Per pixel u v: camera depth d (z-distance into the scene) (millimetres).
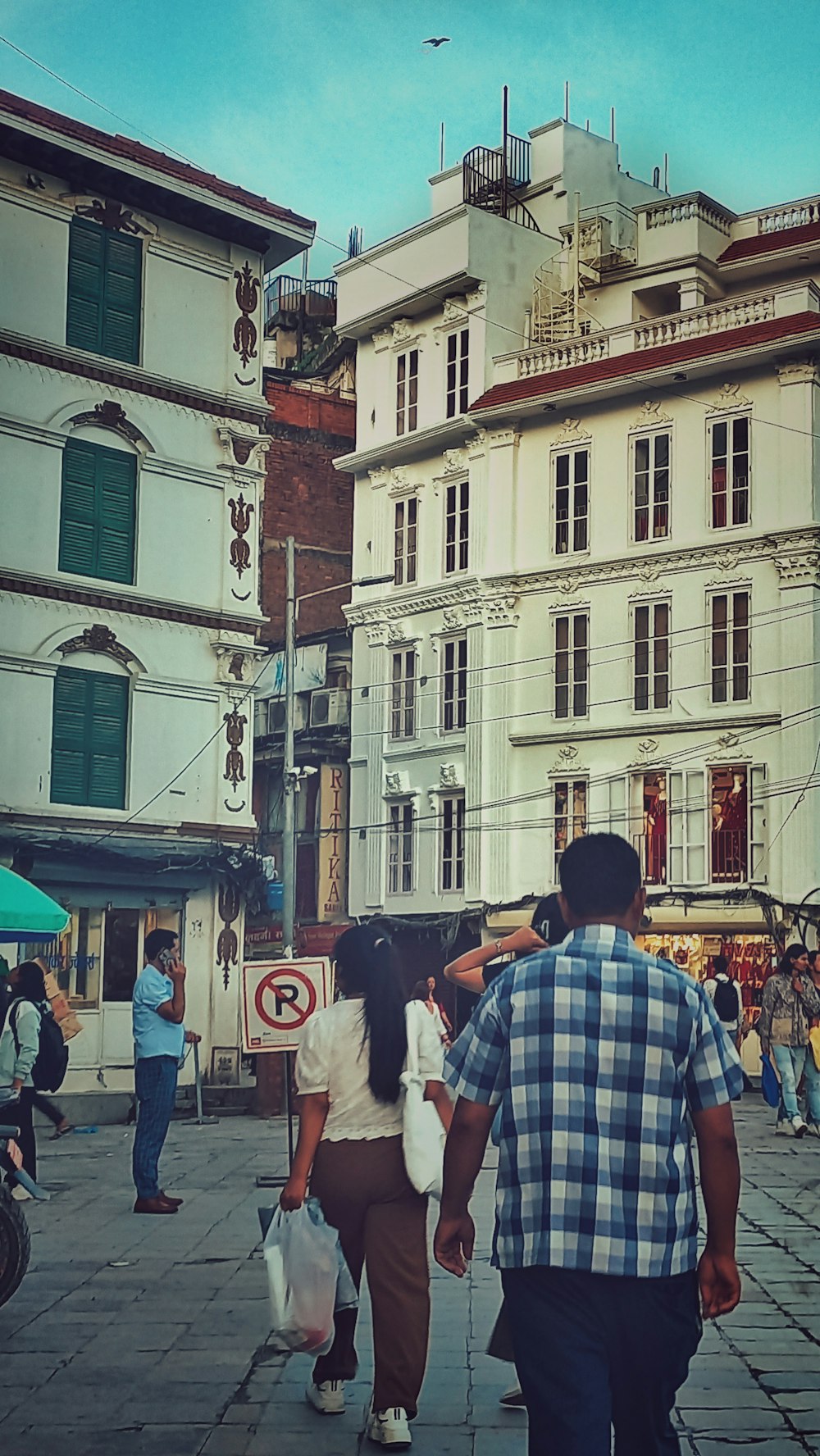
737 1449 6027
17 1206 8539
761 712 34719
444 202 45500
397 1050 6434
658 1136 4023
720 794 35312
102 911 24562
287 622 29406
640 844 36406
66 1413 6637
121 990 24578
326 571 47469
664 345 37219
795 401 34938
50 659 24281
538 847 37969
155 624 25594
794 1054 20438
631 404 37688
